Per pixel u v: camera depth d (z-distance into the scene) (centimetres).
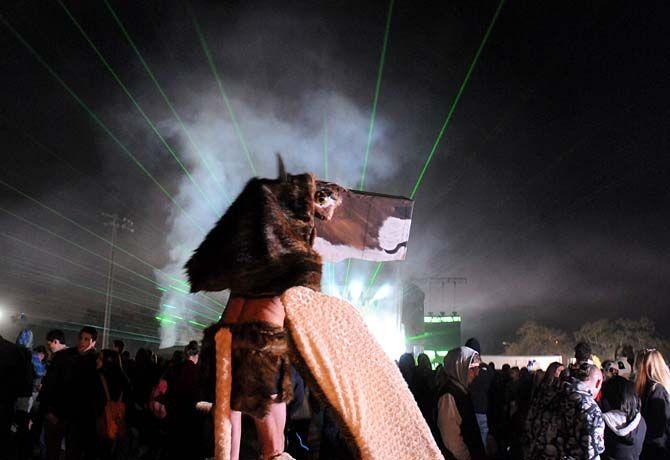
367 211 392
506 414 1236
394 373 271
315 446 766
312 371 263
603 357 6531
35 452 1213
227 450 277
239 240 289
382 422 261
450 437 622
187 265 312
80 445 872
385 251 395
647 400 759
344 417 260
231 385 280
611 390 725
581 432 550
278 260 282
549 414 573
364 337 273
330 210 350
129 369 1188
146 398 1173
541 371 1026
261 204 291
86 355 882
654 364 770
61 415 865
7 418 842
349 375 264
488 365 1288
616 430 676
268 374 277
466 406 623
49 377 877
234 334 283
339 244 393
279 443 291
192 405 881
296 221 294
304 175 307
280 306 289
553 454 561
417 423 263
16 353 844
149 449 1170
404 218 394
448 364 644
